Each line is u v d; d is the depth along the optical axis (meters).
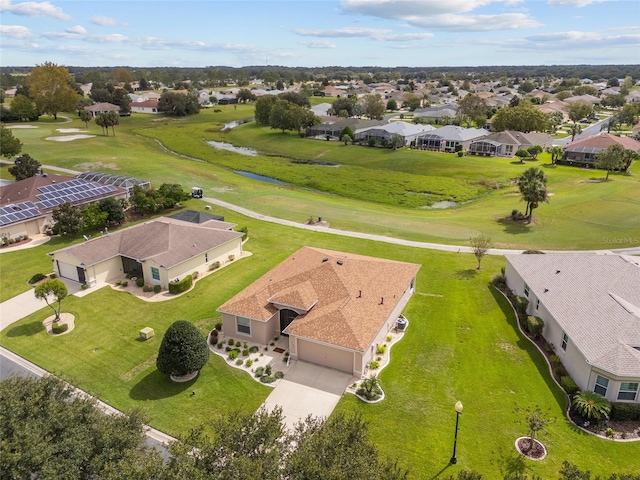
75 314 34.50
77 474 15.66
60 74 129.38
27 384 18.47
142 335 31.25
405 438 22.61
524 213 59.31
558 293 31.00
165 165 84.75
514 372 27.66
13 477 14.89
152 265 38.25
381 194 73.88
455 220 58.06
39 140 101.56
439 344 30.64
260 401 25.38
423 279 40.28
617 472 20.31
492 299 36.66
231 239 43.62
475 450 21.78
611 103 188.12
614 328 25.86
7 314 34.53
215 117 162.38
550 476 20.20
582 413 23.47
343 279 32.44
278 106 125.62
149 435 22.84
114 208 51.81
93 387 26.52
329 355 28.02
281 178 84.62
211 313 34.62
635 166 85.75
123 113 162.25
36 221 50.22
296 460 14.55
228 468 14.91
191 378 27.33
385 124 124.31
